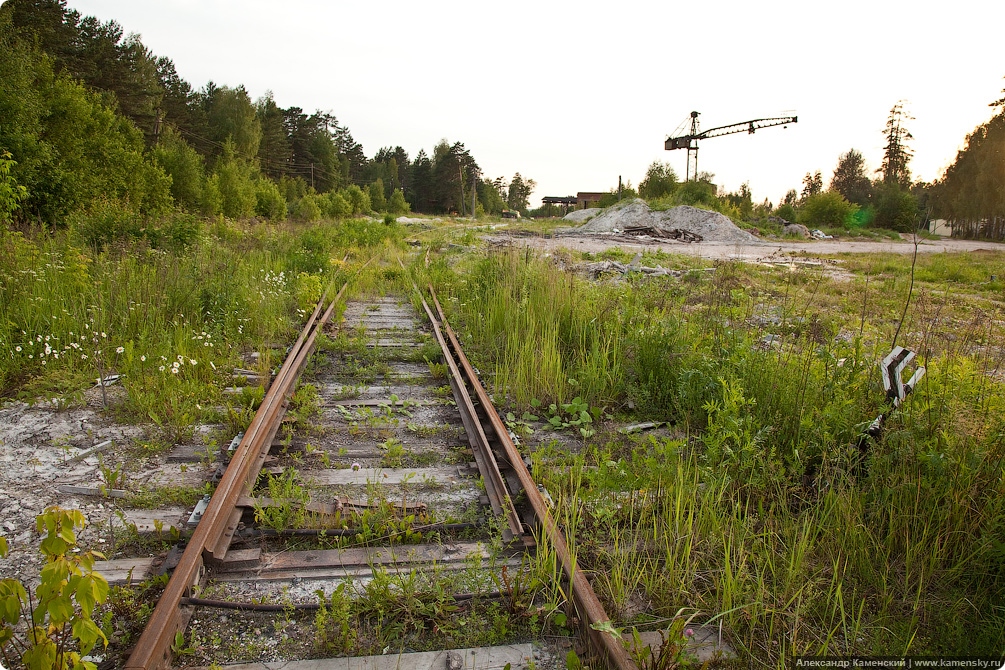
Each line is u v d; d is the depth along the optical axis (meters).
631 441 4.99
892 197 64.25
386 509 3.48
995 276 17.53
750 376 5.29
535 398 5.75
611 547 3.31
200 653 2.45
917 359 5.27
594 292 8.59
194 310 7.84
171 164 31.22
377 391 5.88
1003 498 3.35
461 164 121.62
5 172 9.42
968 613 2.95
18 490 3.72
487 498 3.80
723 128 62.91
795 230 49.25
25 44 16.45
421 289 12.11
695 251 26.67
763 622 2.83
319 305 9.50
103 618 2.58
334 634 2.57
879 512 3.51
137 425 4.79
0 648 2.29
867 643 2.74
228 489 3.42
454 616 2.74
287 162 94.31
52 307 6.68
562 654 2.55
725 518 3.51
